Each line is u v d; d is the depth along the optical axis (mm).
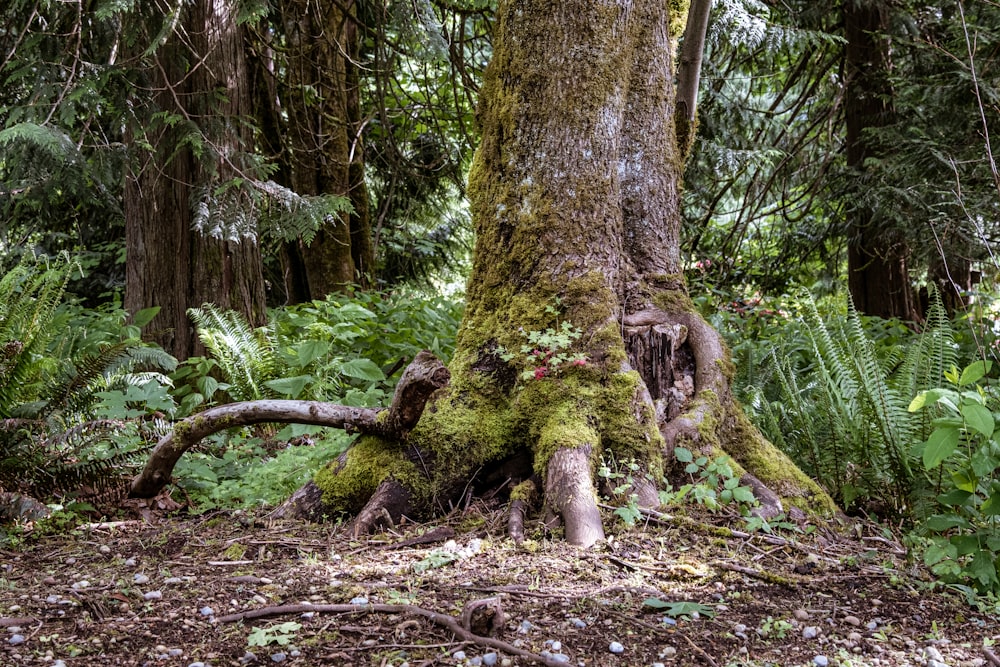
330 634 2537
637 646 2498
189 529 3674
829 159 11594
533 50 4074
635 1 4234
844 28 10578
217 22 6234
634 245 4250
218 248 6309
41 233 9172
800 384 5480
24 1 5633
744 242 13016
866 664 2453
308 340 5961
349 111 11328
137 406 5129
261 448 4906
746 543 3371
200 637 2541
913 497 3812
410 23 8203
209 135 6160
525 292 4004
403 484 3740
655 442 3742
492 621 2512
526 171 4066
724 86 11047
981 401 3037
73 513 3863
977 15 8867
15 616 2676
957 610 2900
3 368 4043
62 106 5367
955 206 8133
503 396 3916
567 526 3352
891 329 8000
